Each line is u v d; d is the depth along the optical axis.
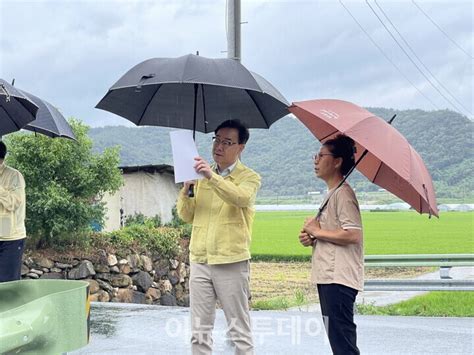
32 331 2.80
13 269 6.12
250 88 4.73
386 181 4.69
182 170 4.38
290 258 23.98
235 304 4.57
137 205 17.77
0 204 6.00
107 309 8.89
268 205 61.34
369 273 19.55
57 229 10.91
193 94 5.48
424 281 9.14
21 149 11.05
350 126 4.04
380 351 6.34
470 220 47.31
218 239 4.55
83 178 11.38
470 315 10.66
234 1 8.05
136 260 12.48
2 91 5.41
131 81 4.88
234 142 4.66
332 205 4.30
